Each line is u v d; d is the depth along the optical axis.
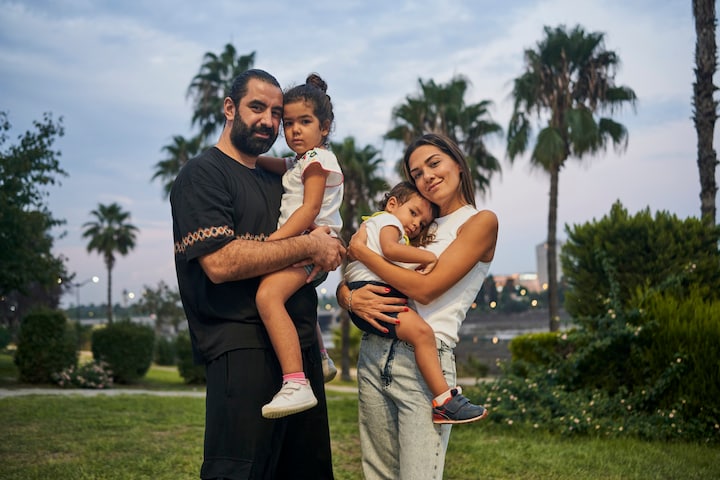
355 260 2.78
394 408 2.67
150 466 5.63
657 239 8.48
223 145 2.73
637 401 7.52
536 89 23.20
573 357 8.34
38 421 8.13
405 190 2.82
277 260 2.46
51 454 6.20
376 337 2.65
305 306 2.68
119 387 16.92
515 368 9.55
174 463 5.80
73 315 69.25
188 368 19.47
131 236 62.72
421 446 2.50
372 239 2.69
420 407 2.54
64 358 15.60
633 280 8.52
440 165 2.71
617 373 8.08
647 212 8.82
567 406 7.68
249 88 2.64
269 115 2.64
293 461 2.83
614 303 8.10
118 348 17.95
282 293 2.53
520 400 8.14
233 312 2.54
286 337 2.50
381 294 2.62
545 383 8.27
